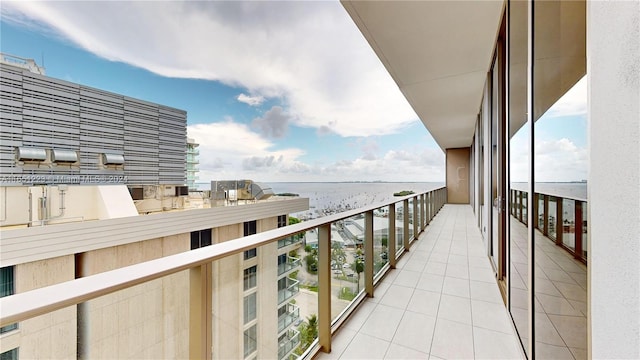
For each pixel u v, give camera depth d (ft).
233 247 3.47
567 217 3.32
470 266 11.27
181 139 25.59
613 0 1.54
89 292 2.01
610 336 1.56
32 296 1.86
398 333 6.52
